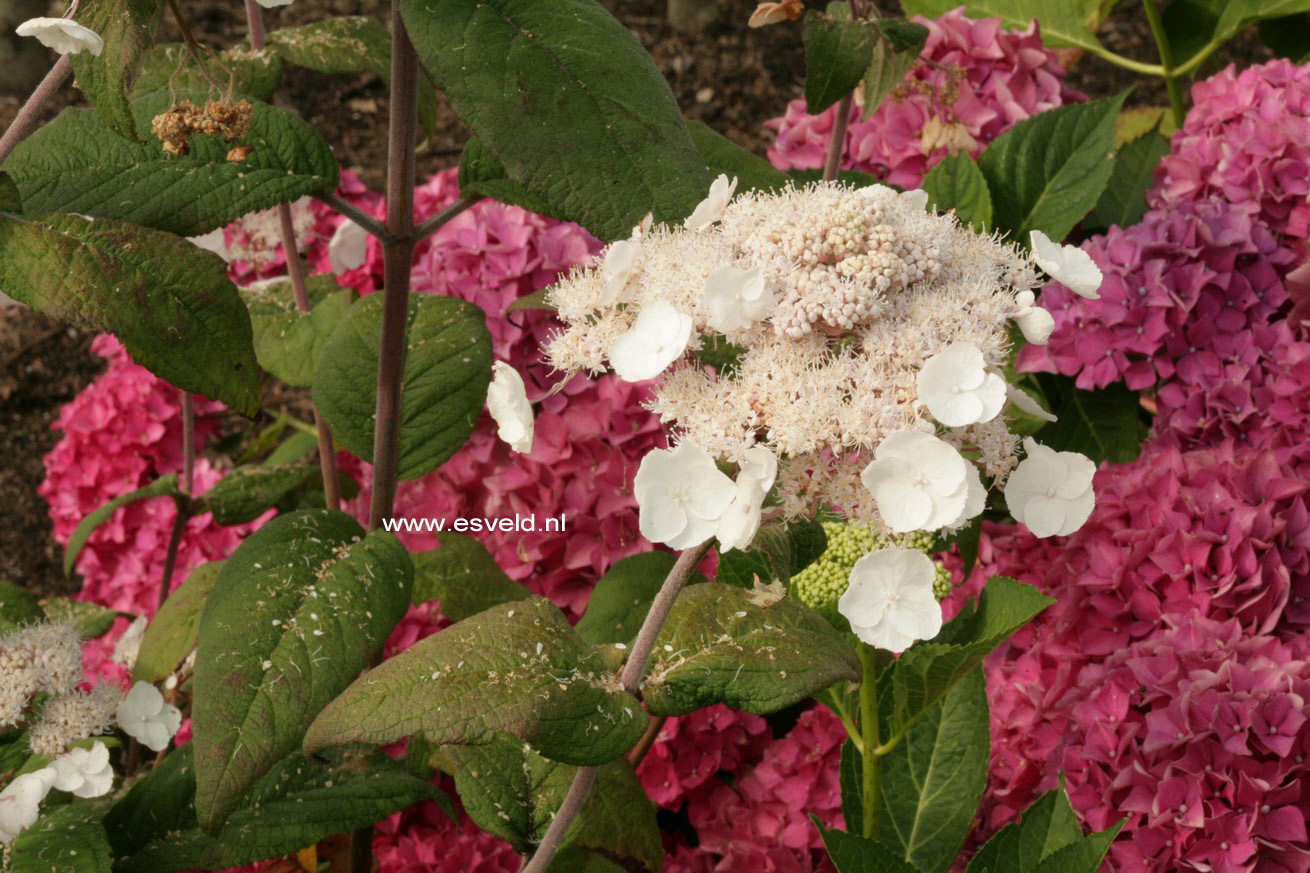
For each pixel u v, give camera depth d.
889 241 0.66
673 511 0.65
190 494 1.30
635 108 0.74
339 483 1.16
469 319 0.95
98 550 1.38
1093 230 1.25
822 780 1.05
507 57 0.74
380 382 0.89
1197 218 1.09
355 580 0.81
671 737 1.06
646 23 2.33
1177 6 1.49
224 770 0.75
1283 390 1.04
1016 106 1.18
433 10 0.74
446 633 0.71
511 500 1.09
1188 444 1.08
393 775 0.87
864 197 0.68
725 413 0.66
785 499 0.67
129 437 1.36
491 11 0.75
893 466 0.63
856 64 0.91
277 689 0.77
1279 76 1.16
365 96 2.23
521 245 1.09
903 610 0.65
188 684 1.04
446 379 0.94
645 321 0.67
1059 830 0.79
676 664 0.72
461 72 0.73
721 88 2.21
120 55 0.71
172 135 0.74
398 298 0.86
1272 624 0.90
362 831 0.97
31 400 1.98
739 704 0.71
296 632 0.79
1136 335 1.08
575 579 1.11
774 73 2.23
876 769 0.88
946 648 0.80
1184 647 0.90
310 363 1.08
